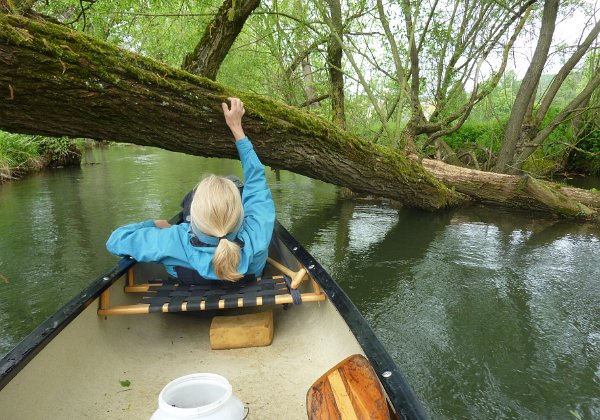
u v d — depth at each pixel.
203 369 2.02
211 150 3.43
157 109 2.96
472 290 3.75
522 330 3.11
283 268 2.61
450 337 3.04
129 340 2.18
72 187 8.64
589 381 2.57
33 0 3.24
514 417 2.30
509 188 6.32
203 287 2.18
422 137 8.50
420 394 2.47
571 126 9.70
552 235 5.27
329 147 4.38
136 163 12.96
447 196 6.37
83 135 2.94
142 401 1.82
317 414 1.37
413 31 5.99
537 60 7.06
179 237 2.10
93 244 4.89
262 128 3.55
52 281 3.88
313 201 7.18
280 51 6.48
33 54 2.43
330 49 6.28
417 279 3.98
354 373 1.46
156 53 6.25
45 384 1.60
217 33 4.72
